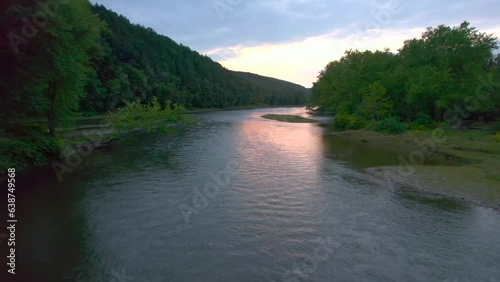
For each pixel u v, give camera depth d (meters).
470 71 44.06
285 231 13.72
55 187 18.75
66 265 10.79
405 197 18.36
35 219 14.30
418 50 48.09
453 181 21.33
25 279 9.95
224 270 10.73
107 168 23.44
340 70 78.31
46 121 33.69
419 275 10.70
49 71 21.16
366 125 51.97
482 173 23.36
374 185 20.64
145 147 32.62
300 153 31.33
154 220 14.51
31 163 22.25
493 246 12.77
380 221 15.00
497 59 53.31
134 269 10.68
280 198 17.81
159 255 11.59
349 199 17.94
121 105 77.31
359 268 11.04
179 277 10.30
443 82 42.88
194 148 32.47
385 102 51.91
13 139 21.86
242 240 12.84
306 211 16.03
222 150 31.58
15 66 18.59
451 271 10.98
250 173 22.92
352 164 26.91
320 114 107.94
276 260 11.42
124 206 16.08
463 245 12.83
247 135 44.38
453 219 15.34
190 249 12.05
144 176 21.47
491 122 44.72
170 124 54.44
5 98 19.94
